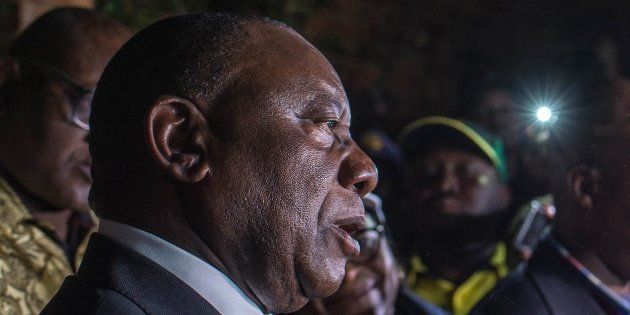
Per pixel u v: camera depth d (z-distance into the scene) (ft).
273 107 3.65
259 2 14.97
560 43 19.89
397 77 17.33
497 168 8.81
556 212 6.23
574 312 5.77
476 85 10.64
